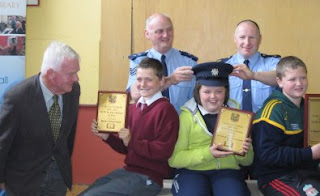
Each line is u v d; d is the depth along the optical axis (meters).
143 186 2.10
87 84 3.94
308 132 2.11
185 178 2.16
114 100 2.22
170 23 2.82
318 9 3.74
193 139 2.19
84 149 3.96
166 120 2.13
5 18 3.52
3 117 2.02
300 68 2.13
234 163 2.20
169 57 2.89
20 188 2.13
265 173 2.16
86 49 3.93
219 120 2.09
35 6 3.91
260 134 2.10
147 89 2.20
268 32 3.79
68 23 3.93
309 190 1.96
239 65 2.45
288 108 2.16
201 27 3.82
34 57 3.95
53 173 2.24
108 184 2.10
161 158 2.09
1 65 3.53
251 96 2.80
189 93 2.83
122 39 3.86
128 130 2.16
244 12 3.78
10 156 2.13
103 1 3.85
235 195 2.02
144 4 3.82
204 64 2.19
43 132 2.10
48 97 2.14
